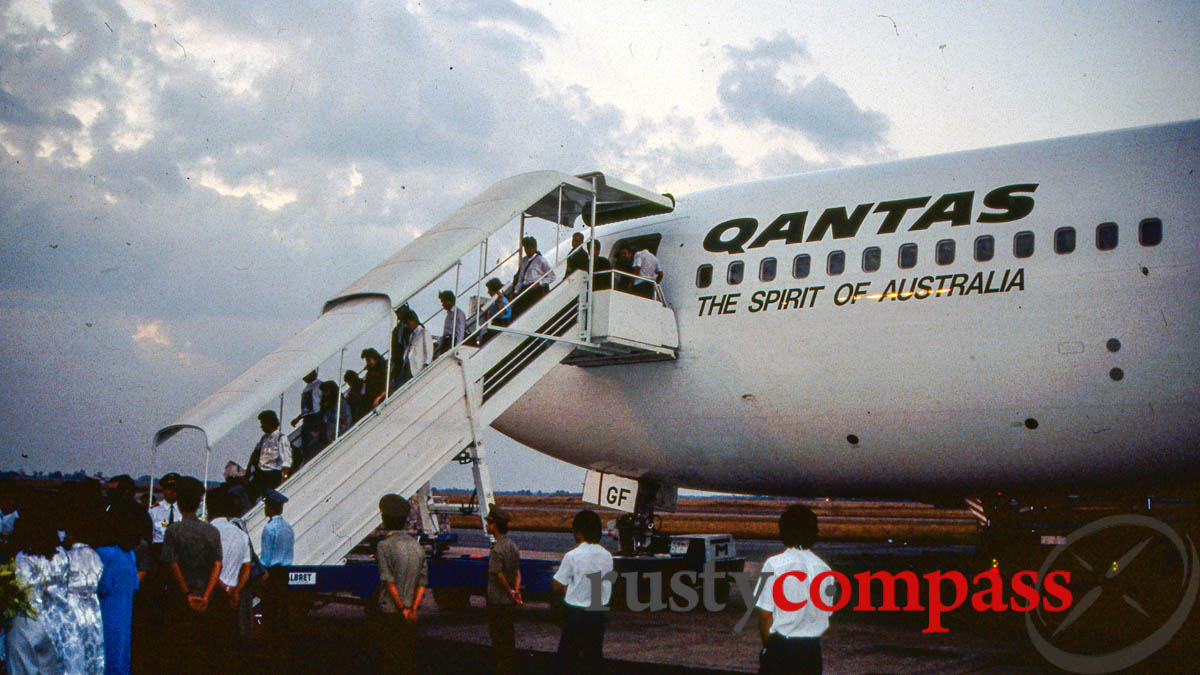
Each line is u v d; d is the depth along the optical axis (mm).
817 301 16438
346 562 14742
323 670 10336
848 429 16375
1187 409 13664
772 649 5996
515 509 85188
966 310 15062
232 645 9625
